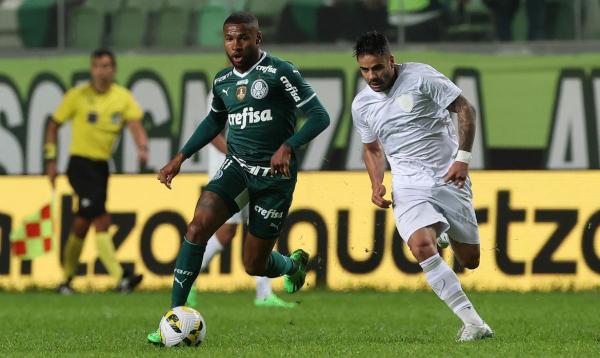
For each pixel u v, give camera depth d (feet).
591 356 78.59
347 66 172.86
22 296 163.32
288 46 175.11
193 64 175.11
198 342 88.38
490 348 82.94
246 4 182.70
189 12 183.11
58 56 176.86
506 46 172.14
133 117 166.61
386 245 166.30
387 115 93.15
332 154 169.07
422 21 178.60
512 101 170.09
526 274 164.86
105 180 165.89
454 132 95.30
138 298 158.92
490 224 166.30
